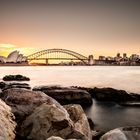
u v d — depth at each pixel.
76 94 19.44
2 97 9.80
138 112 17.47
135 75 74.88
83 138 7.39
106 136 6.58
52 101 9.93
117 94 21.33
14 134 7.14
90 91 23.03
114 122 14.73
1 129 6.53
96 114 16.70
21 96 9.65
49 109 7.76
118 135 6.50
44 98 9.96
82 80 53.25
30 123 7.65
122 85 42.47
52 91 19.34
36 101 9.52
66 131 7.33
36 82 47.47
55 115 7.58
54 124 7.39
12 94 9.73
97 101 21.09
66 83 45.81
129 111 17.75
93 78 60.28
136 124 14.36
